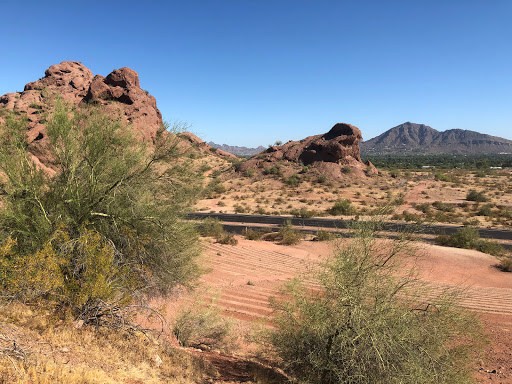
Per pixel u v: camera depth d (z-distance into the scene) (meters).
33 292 5.65
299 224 37.44
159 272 8.22
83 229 6.80
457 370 5.38
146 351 5.88
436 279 18.59
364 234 5.56
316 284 7.43
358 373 4.86
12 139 7.18
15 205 6.74
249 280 17.14
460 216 43.12
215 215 44.06
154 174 8.39
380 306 5.11
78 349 4.97
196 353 7.54
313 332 5.71
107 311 6.27
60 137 7.52
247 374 6.54
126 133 7.97
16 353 4.08
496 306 14.20
